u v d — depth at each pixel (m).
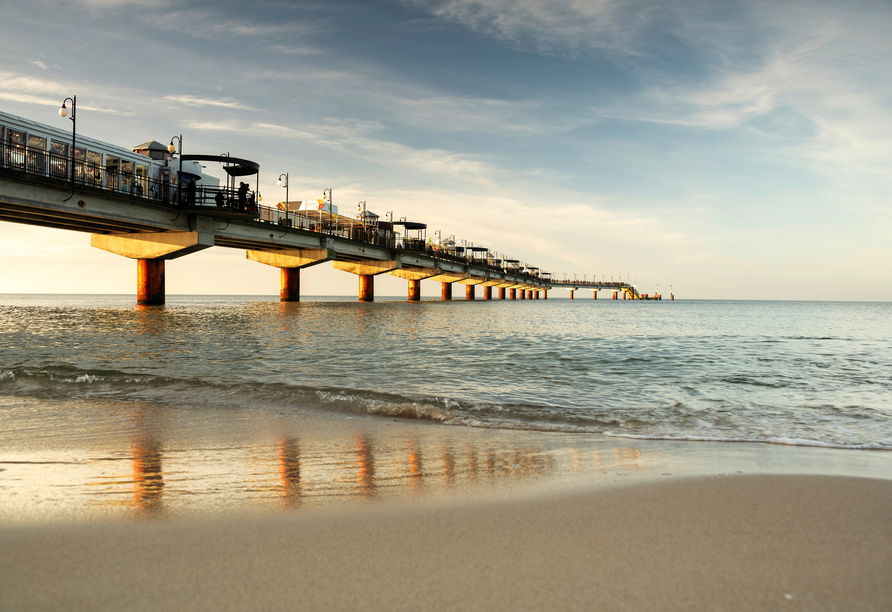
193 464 5.00
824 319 55.81
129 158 34.66
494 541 3.23
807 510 3.80
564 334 28.28
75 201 30.61
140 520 3.51
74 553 2.98
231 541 3.18
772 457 5.54
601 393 10.54
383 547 3.12
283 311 51.72
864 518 3.64
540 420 7.54
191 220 40.12
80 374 10.97
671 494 4.17
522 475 4.73
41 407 7.92
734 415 8.13
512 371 13.61
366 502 3.95
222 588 2.60
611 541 3.24
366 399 8.50
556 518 3.63
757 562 2.96
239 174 39.97
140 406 8.05
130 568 2.80
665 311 81.81
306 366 13.62
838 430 7.10
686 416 7.98
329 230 60.16
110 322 31.33
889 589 2.64
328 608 2.42
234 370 12.59
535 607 2.45
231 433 6.40
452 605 2.46
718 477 4.68
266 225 46.91
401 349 18.56
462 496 4.11
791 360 17.47
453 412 7.85
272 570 2.80
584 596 2.56
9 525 3.39
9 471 4.68
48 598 2.46
